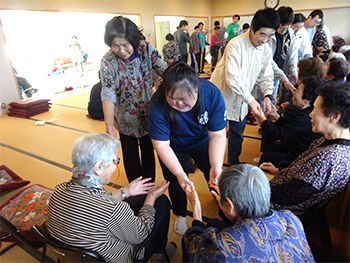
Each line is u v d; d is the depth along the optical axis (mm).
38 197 1635
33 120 4223
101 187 1005
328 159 981
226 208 837
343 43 3691
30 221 1428
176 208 1605
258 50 1859
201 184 2154
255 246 686
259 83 2109
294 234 750
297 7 8945
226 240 684
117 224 935
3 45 4582
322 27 4238
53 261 1479
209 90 1164
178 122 1193
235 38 1869
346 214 896
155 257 1397
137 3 7125
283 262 701
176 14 8727
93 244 898
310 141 1637
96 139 998
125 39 1327
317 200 1062
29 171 2518
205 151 1480
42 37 8703
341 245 924
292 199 1069
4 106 4637
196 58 7941
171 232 1675
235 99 2014
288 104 2334
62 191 933
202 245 744
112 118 1566
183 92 961
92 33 10102
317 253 1166
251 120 3496
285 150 1985
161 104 1148
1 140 3373
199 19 10062
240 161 2512
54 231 914
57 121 4094
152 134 1240
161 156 1247
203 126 1275
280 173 1303
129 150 1815
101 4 6156
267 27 1619
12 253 1562
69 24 9320
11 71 4734
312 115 1083
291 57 2945
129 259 1082
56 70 7828
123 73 1561
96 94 3928
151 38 7852
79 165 956
